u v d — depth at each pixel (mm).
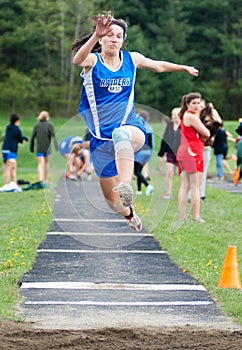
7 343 6184
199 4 79250
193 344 6238
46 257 10656
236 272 8742
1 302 7793
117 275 9453
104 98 7457
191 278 9305
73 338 6367
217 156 26562
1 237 12352
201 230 13164
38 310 7613
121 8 75875
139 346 6172
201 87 78250
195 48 79500
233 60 80000
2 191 21125
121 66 7484
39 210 16328
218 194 19547
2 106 70375
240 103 79438
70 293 8438
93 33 7492
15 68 73250
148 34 76938
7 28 71812
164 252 11172
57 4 70500
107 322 7141
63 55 72625
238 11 80188
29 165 36188
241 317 7336
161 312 7598
